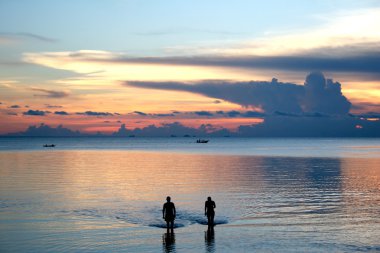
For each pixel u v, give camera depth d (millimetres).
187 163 88500
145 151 156000
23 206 34812
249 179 56062
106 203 36438
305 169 72500
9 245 23094
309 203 36281
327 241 23781
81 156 118562
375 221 28906
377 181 53375
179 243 23547
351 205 35281
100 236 25047
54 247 22766
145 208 34062
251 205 35375
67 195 41031
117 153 138625
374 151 153750
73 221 29047
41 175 61281
